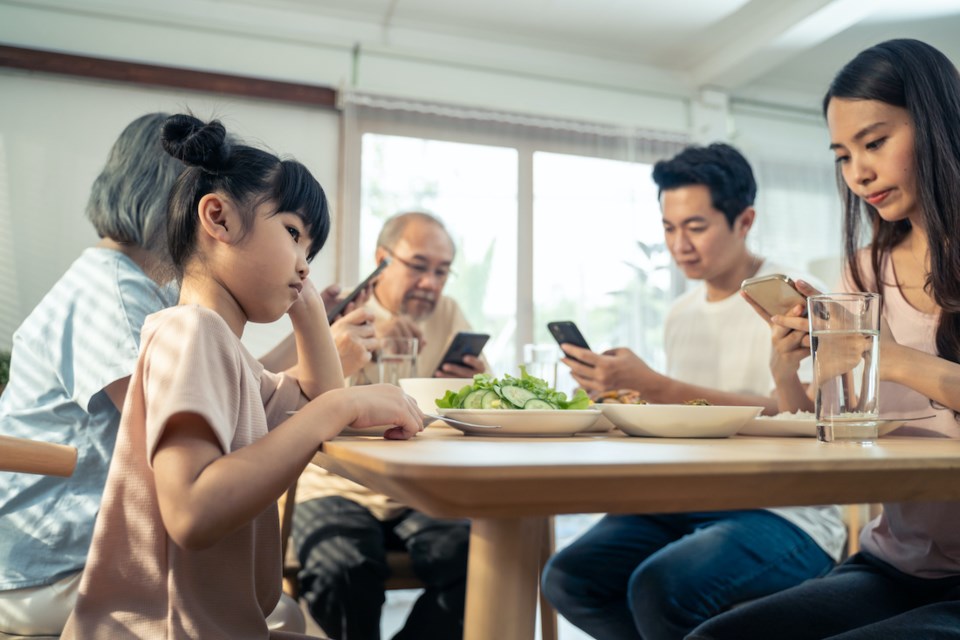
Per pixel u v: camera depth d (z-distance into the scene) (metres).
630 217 4.20
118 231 1.25
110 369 1.12
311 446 0.78
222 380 0.79
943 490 0.75
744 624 1.01
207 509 0.70
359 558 1.79
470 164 3.95
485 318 3.92
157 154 1.26
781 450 0.78
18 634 1.06
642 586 1.38
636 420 1.05
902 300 1.31
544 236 4.05
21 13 3.32
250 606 0.86
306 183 1.01
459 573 1.82
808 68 4.39
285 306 1.00
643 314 4.14
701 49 4.22
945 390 0.98
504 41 4.12
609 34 4.05
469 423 1.00
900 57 1.21
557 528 4.02
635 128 4.25
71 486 1.13
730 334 2.12
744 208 2.11
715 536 1.44
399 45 3.93
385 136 3.81
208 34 3.59
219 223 0.94
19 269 3.23
